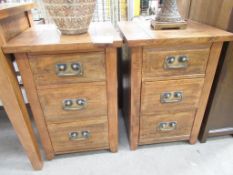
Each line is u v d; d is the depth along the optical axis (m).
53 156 0.96
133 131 0.95
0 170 0.93
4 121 1.27
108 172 0.91
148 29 0.82
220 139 1.08
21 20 0.83
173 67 0.77
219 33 0.73
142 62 0.75
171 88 0.83
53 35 0.75
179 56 0.75
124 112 1.19
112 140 0.96
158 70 0.77
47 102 0.78
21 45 0.64
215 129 1.02
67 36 0.73
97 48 0.68
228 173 0.89
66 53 0.68
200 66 0.79
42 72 0.71
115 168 0.93
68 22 0.71
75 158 0.98
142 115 0.90
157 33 0.75
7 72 0.66
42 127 0.85
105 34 0.75
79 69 0.72
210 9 0.86
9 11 0.67
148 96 0.84
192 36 0.70
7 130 1.19
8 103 0.71
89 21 0.76
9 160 0.98
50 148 0.93
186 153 1.00
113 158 0.98
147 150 1.02
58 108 0.81
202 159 0.97
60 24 0.72
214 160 0.96
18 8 0.76
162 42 0.69
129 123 0.98
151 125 0.94
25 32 0.80
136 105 0.86
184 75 0.80
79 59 0.70
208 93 0.88
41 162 0.93
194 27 0.84
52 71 0.71
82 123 0.87
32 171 0.92
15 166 0.95
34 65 0.69
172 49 0.74
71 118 0.84
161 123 0.94
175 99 0.86
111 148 0.99
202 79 0.83
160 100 0.86
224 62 0.81
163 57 0.75
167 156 0.98
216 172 0.90
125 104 1.11
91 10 0.73
